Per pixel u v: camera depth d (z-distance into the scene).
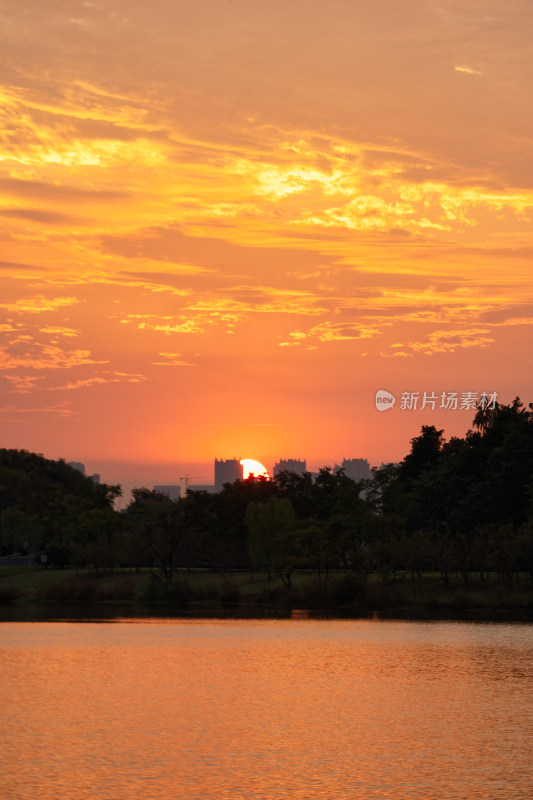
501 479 132.75
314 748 36.97
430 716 43.75
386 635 81.94
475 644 74.38
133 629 89.06
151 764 34.31
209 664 62.62
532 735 39.41
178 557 162.00
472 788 31.19
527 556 113.19
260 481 170.12
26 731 40.09
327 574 129.38
